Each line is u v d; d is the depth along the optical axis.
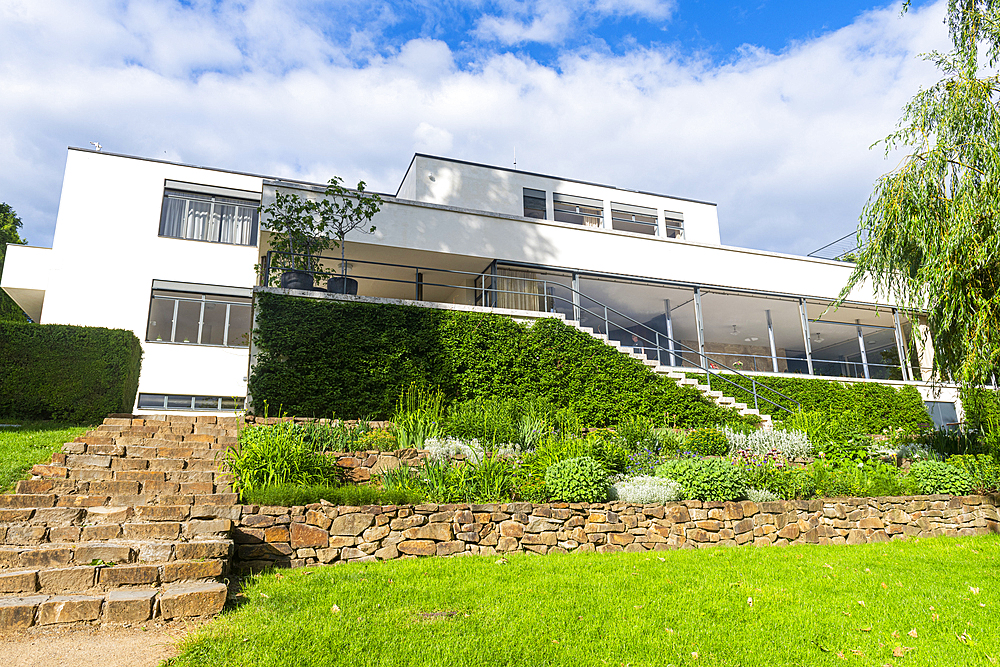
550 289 16.88
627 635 4.35
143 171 16.69
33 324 10.66
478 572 5.69
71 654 3.50
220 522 5.52
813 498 8.22
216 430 8.66
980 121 8.23
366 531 6.17
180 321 15.91
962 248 8.07
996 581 6.04
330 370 11.71
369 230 14.70
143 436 8.19
